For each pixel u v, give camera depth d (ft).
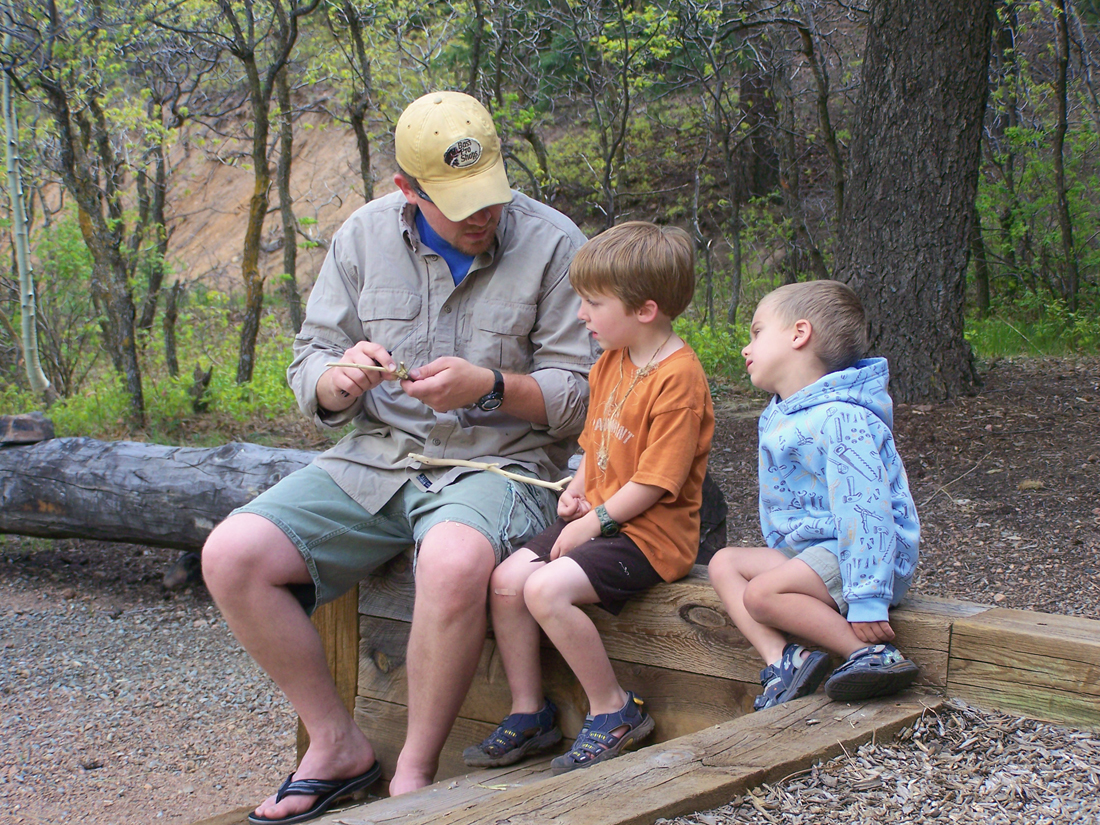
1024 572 15.83
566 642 8.04
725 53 43.14
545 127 58.59
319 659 9.05
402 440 9.51
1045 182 41.52
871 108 25.43
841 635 7.30
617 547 8.23
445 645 8.43
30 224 35.42
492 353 9.58
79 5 27.91
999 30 42.11
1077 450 20.93
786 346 7.84
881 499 7.21
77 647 16.81
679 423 8.09
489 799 6.11
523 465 9.58
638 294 8.21
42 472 18.65
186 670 15.97
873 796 6.10
